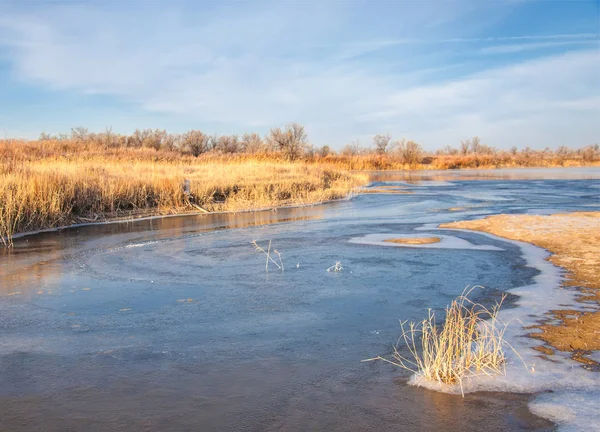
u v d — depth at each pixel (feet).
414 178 150.71
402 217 56.65
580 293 24.04
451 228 46.73
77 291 25.80
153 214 59.57
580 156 327.67
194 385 15.24
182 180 68.64
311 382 15.37
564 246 35.88
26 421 13.17
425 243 38.86
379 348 18.02
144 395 14.61
